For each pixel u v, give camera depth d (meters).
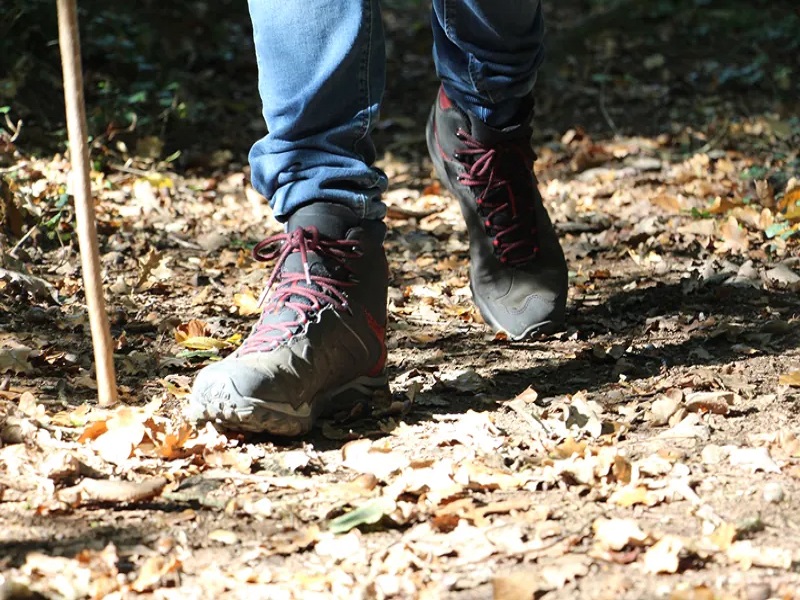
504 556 1.93
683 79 7.76
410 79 7.89
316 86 2.53
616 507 2.13
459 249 4.59
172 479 2.27
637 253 4.38
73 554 1.96
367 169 2.61
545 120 7.07
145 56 7.21
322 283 2.59
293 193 2.60
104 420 2.46
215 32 8.12
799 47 8.29
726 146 6.26
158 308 3.65
